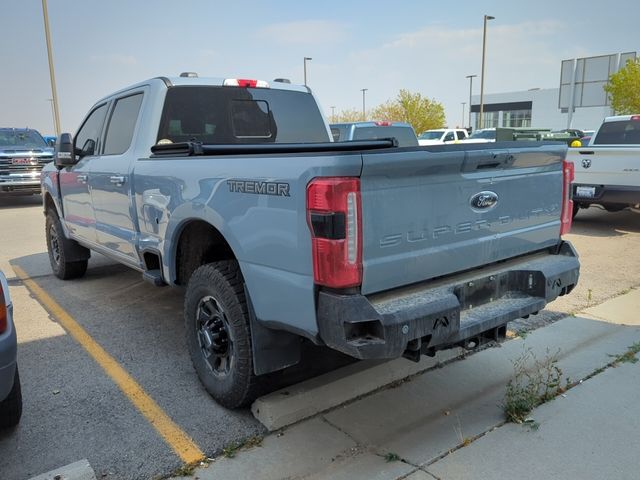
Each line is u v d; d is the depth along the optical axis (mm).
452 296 2844
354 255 2535
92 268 7434
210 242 3750
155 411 3500
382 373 3771
